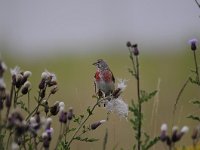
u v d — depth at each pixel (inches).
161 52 1149.1
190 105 670.5
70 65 1167.0
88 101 609.0
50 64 1195.3
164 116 613.0
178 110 637.3
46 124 309.1
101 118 568.4
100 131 528.1
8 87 682.2
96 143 507.2
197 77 375.6
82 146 504.1
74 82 974.4
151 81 862.5
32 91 862.5
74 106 600.1
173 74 905.5
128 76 879.1
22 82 338.0
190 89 735.7
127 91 703.1
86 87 881.5
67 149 357.7
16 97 339.6
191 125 570.3
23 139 337.1
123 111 358.6
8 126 288.5
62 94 717.9
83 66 1128.2
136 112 333.4
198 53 1037.8
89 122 568.7
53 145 520.1
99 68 381.7
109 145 502.3
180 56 1055.6
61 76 1071.0
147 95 333.4
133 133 489.1
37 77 1099.3
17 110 288.0
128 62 1146.0
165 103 671.8
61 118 320.8
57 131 543.2
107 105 358.6
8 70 964.0
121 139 495.5
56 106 342.6
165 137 304.7
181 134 303.4
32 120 305.6
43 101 351.3
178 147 443.5
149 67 1023.0
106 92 378.6
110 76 379.2
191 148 417.1
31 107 651.5
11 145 305.0
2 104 307.6
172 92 736.3
